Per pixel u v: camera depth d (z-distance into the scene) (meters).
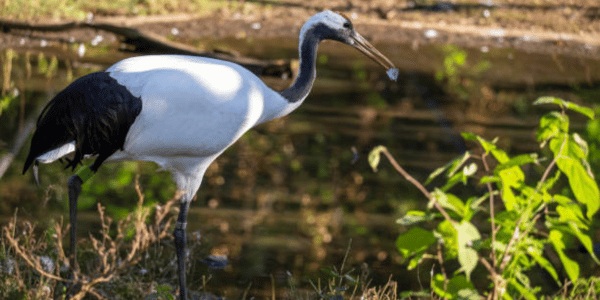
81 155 7.98
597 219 11.69
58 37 19.14
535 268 10.38
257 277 9.82
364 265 9.60
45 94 15.55
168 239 10.49
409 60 19.73
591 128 15.59
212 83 8.35
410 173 13.30
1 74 16.50
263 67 17.86
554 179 7.54
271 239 10.84
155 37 18.72
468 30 22.20
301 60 9.47
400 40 21.23
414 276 10.07
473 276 10.15
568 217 7.42
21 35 19.02
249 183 12.66
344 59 19.69
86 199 11.56
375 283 9.84
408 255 7.47
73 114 7.88
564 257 7.61
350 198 12.33
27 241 8.70
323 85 17.59
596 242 11.03
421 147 14.43
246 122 8.63
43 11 20.12
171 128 8.20
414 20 22.62
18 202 11.25
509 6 23.94
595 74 19.50
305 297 9.35
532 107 16.91
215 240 10.70
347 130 15.05
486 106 16.84
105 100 7.94
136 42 18.88
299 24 22.05
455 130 15.32
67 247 9.88
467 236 6.70
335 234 11.08
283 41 20.56
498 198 12.41
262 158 13.69
